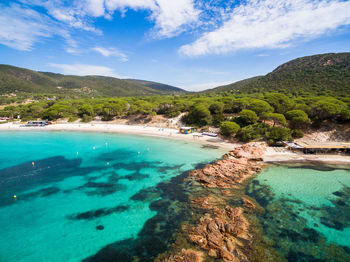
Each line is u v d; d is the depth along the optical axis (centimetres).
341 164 3541
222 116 6450
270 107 5816
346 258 1544
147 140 5769
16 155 4334
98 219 2075
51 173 3325
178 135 6172
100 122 8381
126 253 1616
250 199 2403
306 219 2023
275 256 1548
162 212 2181
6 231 1886
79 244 1723
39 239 1781
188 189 2708
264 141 4700
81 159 4062
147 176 3181
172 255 1568
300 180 2939
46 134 6694
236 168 3306
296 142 4366
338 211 2169
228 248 1605
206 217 2047
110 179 3080
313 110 5069
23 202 2408
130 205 2334
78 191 2688
